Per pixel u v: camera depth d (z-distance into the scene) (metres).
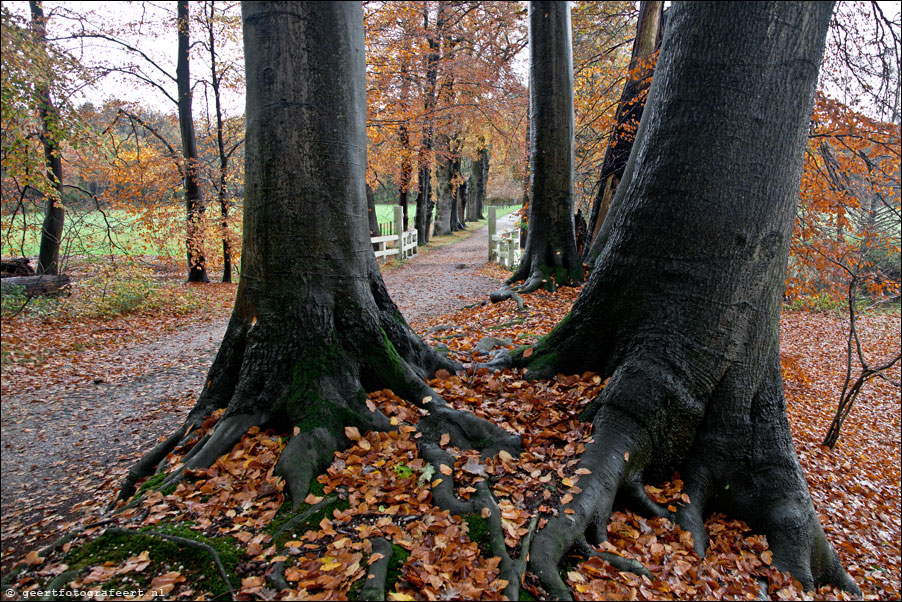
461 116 17.09
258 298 3.91
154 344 9.15
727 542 3.64
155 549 2.70
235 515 2.99
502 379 4.61
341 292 3.96
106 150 13.40
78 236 12.15
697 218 3.78
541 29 9.50
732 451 3.84
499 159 30.09
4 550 3.32
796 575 3.51
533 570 2.65
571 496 3.15
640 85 11.31
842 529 5.06
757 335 3.85
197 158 15.56
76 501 4.00
